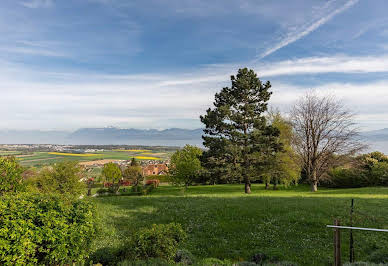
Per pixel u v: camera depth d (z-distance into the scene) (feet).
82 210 27.02
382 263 32.12
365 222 50.19
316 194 105.81
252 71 136.36
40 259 23.89
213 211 61.21
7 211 22.38
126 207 70.54
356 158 142.92
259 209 61.72
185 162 161.48
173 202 77.46
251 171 124.36
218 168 122.72
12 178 47.78
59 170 86.48
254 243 42.04
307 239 43.04
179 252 33.47
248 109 128.26
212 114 129.08
